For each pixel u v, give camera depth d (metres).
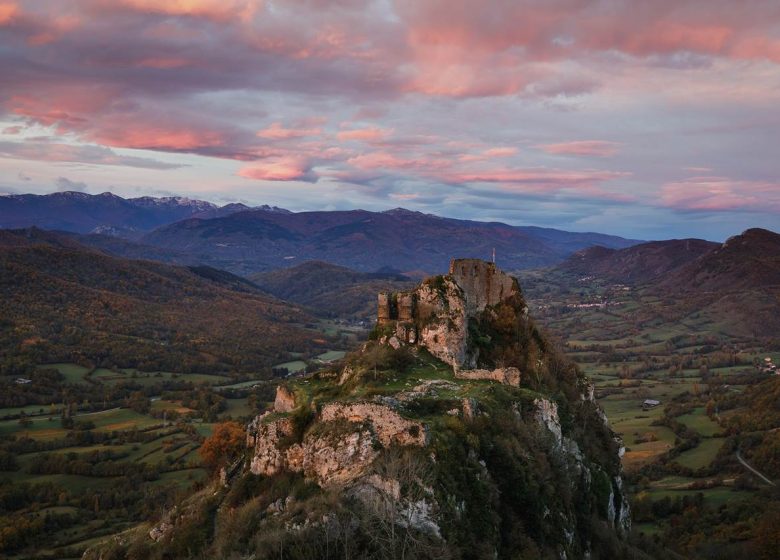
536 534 54.03
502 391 67.81
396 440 53.28
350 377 73.94
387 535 44.50
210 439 103.81
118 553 72.12
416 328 83.19
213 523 62.28
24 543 108.56
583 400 90.25
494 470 55.41
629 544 75.00
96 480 141.12
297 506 49.78
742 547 97.94
